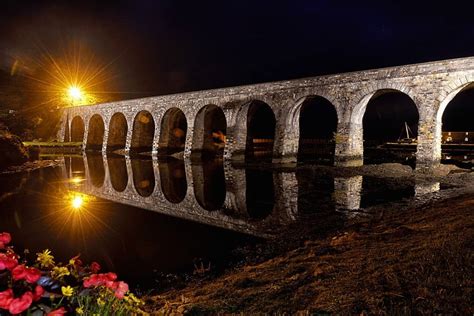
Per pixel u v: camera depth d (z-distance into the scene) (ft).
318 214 55.52
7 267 11.82
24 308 10.21
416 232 32.73
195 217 57.16
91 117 216.74
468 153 144.46
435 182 78.69
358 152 112.47
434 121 91.71
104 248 40.83
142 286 30.60
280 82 124.16
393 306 17.42
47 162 139.74
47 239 44.24
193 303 23.22
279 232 46.52
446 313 16.02
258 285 25.25
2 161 116.06
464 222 32.63
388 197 65.41
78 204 66.69
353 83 106.42
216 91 144.77
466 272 19.99
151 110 175.52
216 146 171.83
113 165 135.74
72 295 14.53
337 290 21.08
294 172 105.81
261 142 200.34
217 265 35.06
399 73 97.60
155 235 46.21
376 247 29.91
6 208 61.67
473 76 85.92
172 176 106.52
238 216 57.52
